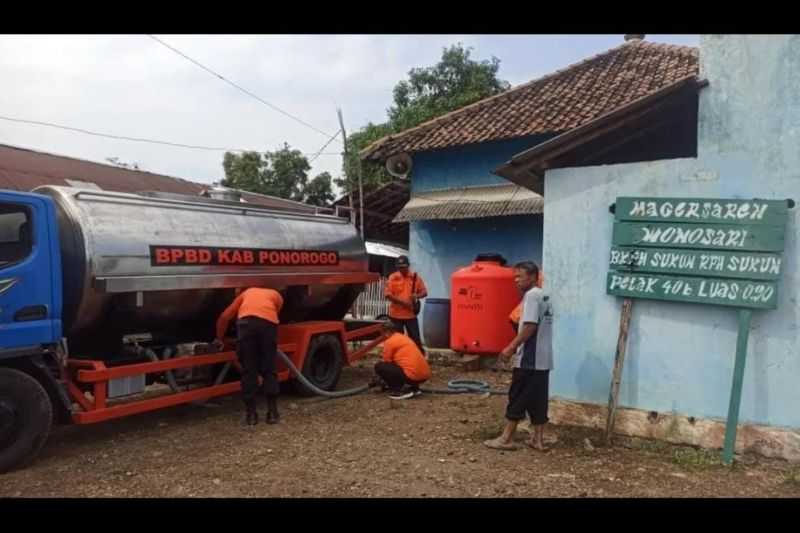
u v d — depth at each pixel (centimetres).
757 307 583
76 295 652
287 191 2733
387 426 744
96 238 657
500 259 1112
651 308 650
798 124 579
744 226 592
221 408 844
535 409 634
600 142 725
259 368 766
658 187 648
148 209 738
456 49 2481
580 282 695
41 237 614
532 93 1501
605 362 678
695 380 625
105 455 629
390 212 1761
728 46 612
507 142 1365
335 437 695
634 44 1555
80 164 1441
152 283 702
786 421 581
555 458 610
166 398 718
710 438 614
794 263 580
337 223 1033
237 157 2750
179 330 816
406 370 898
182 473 573
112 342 732
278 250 878
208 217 806
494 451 635
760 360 593
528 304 622
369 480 552
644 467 582
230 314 773
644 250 643
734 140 609
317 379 939
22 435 580
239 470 581
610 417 652
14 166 1236
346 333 998
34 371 607
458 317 1081
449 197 1425
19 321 590
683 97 644
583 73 1505
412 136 1495
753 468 573
